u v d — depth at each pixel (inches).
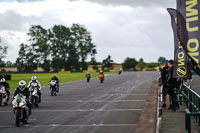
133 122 746.8
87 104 1169.4
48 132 638.5
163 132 549.6
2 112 997.2
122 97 1424.7
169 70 839.1
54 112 958.4
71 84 2699.3
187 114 394.0
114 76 4601.4
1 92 1209.4
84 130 652.7
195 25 477.7
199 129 584.1
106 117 832.3
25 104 761.0
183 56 729.0
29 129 679.7
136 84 2504.9
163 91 863.1
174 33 716.0
